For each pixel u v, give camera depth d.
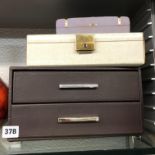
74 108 0.61
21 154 0.58
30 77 0.61
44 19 0.85
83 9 0.77
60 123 0.61
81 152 0.58
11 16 0.81
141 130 0.62
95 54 0.63
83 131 0.61
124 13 0.82
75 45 0.62
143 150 0.58
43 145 0.69
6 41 0.93
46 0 0.69
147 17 0.74
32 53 0.62
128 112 0.62
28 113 0.60
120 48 0.63
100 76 0.63
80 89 0.62
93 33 0.66
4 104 0.71
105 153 0.57
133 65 0.64
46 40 0.62
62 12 0.79
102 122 0.61
